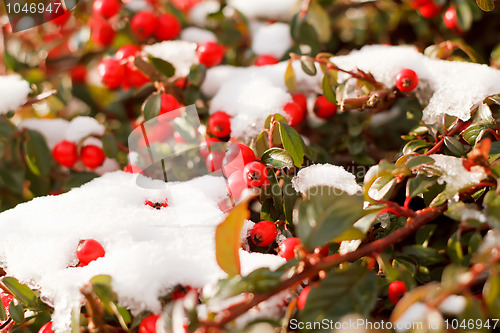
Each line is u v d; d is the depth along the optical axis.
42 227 0.40
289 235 0.41
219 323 0.35
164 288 0.38
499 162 0.38
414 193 0.38
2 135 0.46
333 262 0.36
